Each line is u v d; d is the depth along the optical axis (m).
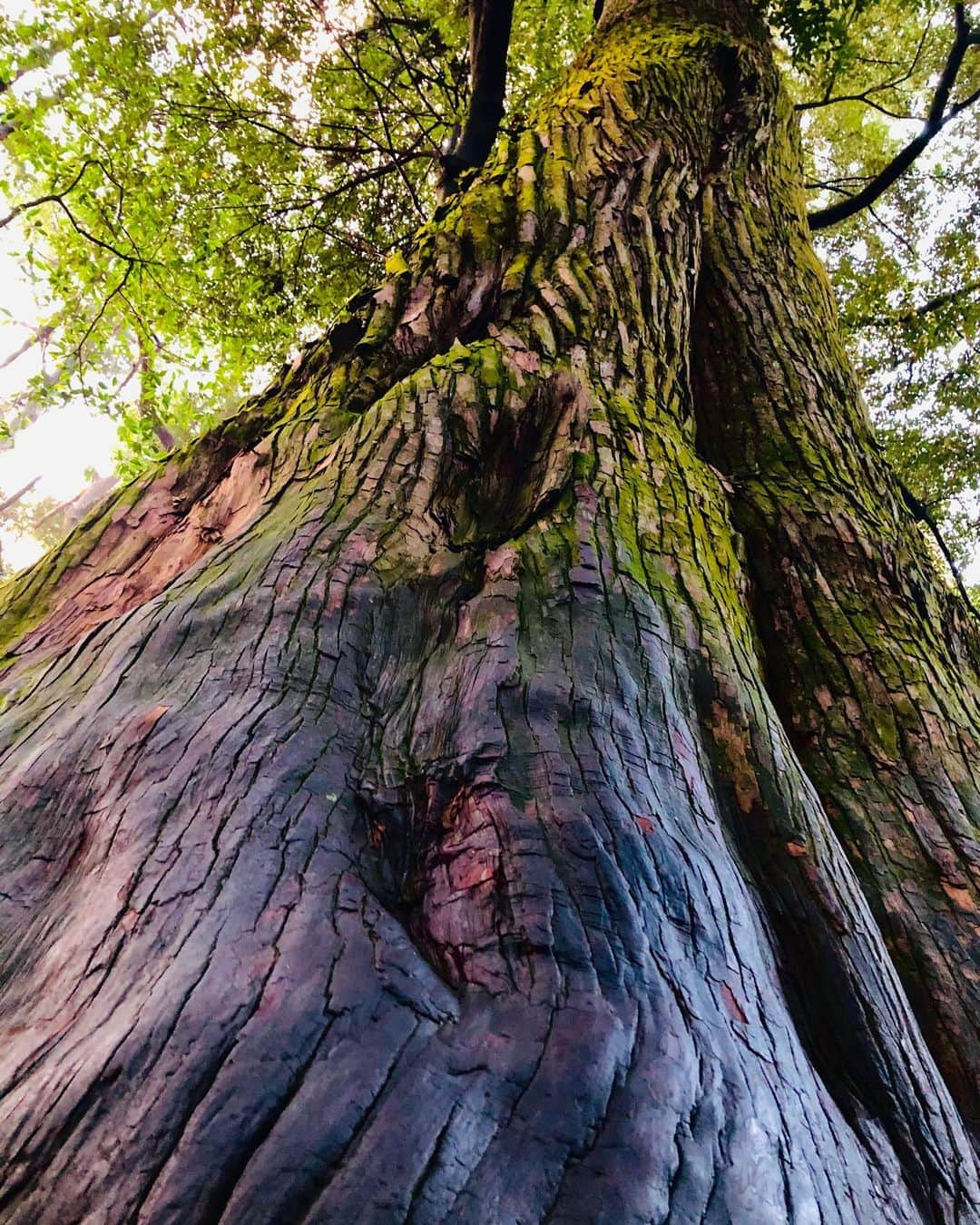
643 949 0.88
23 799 1.09
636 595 1.48
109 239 6.05
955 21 7.02
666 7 4.96
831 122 9.16
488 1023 0.79
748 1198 0.71
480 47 5.41
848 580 2.16
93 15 5.66
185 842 0.94
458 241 2.50
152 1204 0.64
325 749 1.10
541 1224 0.64
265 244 7.66
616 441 1.90
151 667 1.26
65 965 0.86
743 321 3.14
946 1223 0.96
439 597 1.45
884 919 1.49
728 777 1.36
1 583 2.03
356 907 0.89
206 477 2.13
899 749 1.78
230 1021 0.74
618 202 2.82
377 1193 0.64
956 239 8.70
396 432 1.77
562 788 1.04
